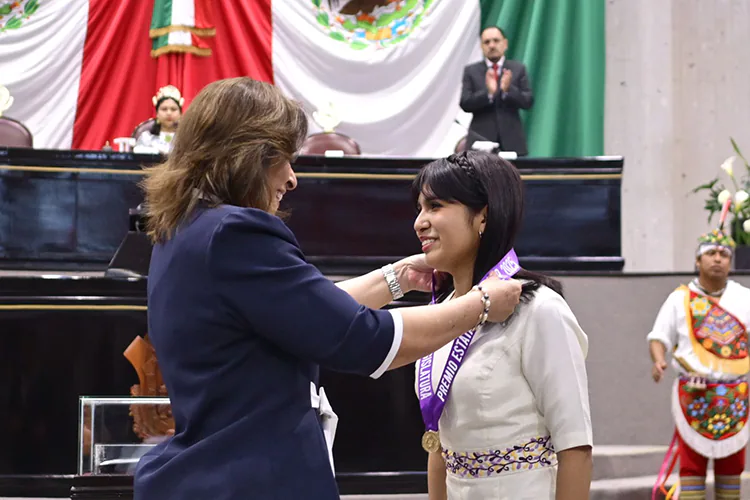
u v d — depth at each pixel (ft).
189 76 26.63
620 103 27.68
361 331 5.14
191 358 5.20
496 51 22.24
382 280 7.12
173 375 5.30
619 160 18.85
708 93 27.55
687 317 15.76
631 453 16.87
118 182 19.03
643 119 27.53
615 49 27.76
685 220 27.48
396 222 18.22
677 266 27.37
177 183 5.41
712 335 15.58
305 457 5.13
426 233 6.56
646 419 18.40
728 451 15.26
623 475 16.75
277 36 26.99
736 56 27.37
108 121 26.63
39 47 26.58
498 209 6.35
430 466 7.12
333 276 17.79
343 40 27.20
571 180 18.94
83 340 13.39
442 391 6.41
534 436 6.26
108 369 13.37
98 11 26.71
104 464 8.57
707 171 27.40
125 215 19.01
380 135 26.89
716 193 21.67
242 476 4.97
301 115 5.66
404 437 13.53
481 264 6.43
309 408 5.32
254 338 5.22
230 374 5.15
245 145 5.37
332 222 18.11
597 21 27.35
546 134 27.09
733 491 15.49
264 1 26.99
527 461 6.23
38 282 13.38
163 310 5.34
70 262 18.86
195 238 5.23
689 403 15.52
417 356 5.35
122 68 26.81
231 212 5.21
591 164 18.88
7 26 26.61
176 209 5.39
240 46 26.78
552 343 6.19
